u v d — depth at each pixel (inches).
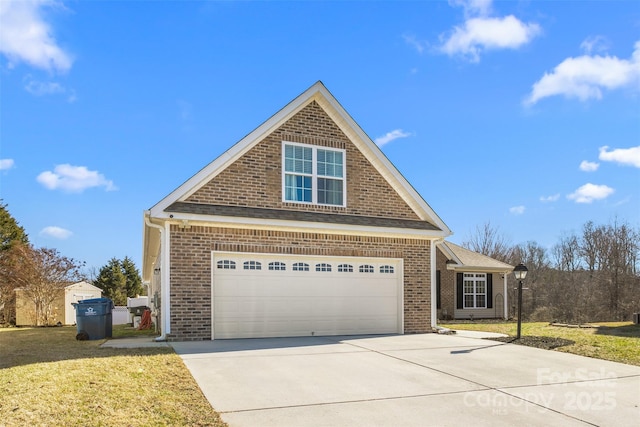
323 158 562.9
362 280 562.3
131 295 2113.7
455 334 564.4
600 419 233.9
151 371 298.0
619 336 511.5
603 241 1577.3
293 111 542.3
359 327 553.0
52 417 198.5
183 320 465.1
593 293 1558.8
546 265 1849.2
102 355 353.4
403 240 587.5
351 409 239.5
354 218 558.9
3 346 436.1
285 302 517.3
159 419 208.7
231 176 506.3
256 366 334.3
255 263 508.1
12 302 975.6
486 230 1967.3
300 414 229.1
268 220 499.8
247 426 209.9
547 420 230.8
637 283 1472.7
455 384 296.0
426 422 223.0
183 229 474.3
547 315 1510.8
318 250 535.5
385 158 587.2
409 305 580.4
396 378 308.3
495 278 1053.2
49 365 303.1
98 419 200.7
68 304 1063.6
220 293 488.7
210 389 266.8
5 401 215.8
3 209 1425.9
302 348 420.8
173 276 465.4
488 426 219.8
